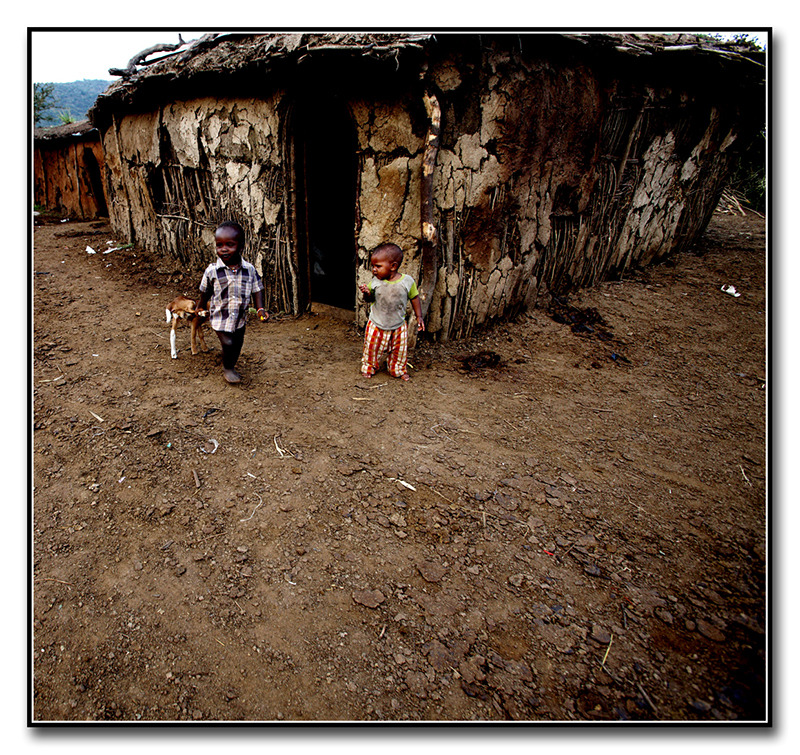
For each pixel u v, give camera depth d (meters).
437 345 5.27
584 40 4.73
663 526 2.99
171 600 2.39
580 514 3.05
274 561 2.62
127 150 8.20
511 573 2.62
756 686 2.09
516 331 5.79
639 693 2.06
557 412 4.24
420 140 4.36
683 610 2.44
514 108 4.75
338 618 2.34
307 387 4.33
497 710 1.99
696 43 6.57
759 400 4.65
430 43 3.86
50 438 3.47
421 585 2.53
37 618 2.27
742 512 3.16
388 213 4.63
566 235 6.30
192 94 6.36
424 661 2.17
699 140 7.81
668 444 3.88
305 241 5.84
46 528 2.74
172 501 2.97
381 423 3.87
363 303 5.30
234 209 6.25
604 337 5.80
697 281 7.70
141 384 4.22
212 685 2.05
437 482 3.26
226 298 3.96
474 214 4.86
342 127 6.35
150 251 8.59
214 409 3.89
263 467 3.29
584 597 2.50
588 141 5.86
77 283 6.89
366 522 2.90
